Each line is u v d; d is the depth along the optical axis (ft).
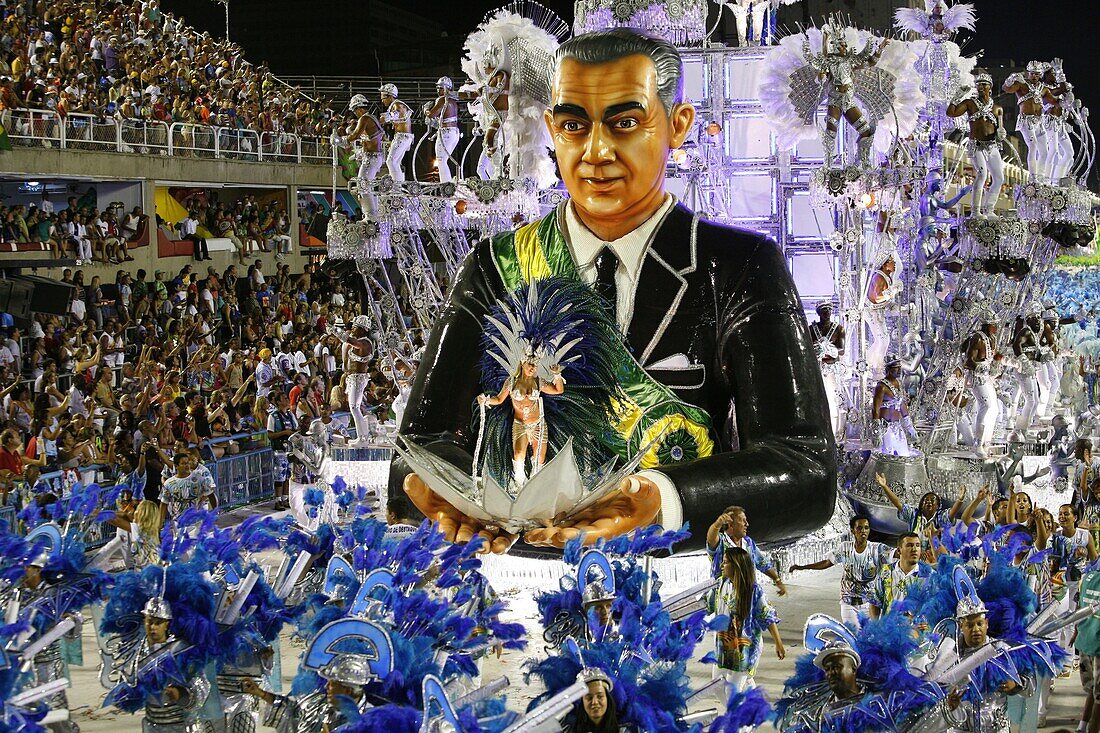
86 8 111.04
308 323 101.09
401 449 43.14
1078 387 76.13
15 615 29.63
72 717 36.32
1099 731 33.09
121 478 56.85
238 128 113.50
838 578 51.98
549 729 21.67
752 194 61.98
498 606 30.83
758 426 45.98
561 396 44.70
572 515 41.75
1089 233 59.21
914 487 52.24
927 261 58.54
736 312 47.24
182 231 107.14
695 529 42.37
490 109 57.62
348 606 29.12
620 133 47.37
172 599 27.73
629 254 47.88
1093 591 33.35
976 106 56.13
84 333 79.30
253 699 28.94
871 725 25.04
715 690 33.30
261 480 69.21
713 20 71.97
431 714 21.76
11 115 86.89
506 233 50.37
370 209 58.18
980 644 28.68
